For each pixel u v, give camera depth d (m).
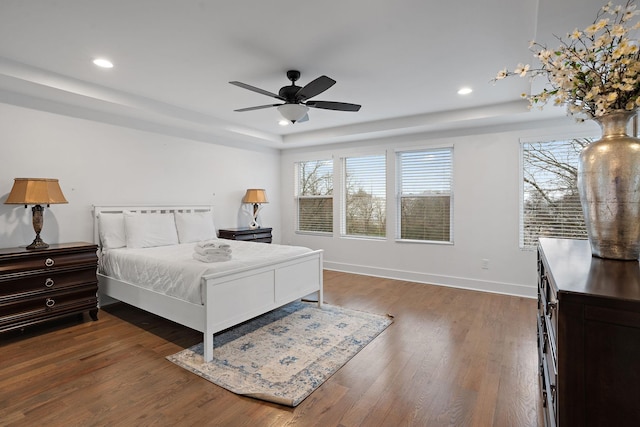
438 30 2.21
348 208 5.60
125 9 1.94
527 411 1.84
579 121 1.36
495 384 2.12
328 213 5.80
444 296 4.10
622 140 1.23
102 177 3.72
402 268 4.99
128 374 2.23
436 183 4.74
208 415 1.82
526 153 4.12
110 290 3.41
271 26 2.15
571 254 1.52
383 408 1.88
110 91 3.32
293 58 2.62
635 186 1.22
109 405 1.90
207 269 2.53
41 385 2.10
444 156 4.68
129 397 1.97
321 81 2.37
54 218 3.38
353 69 2.85
